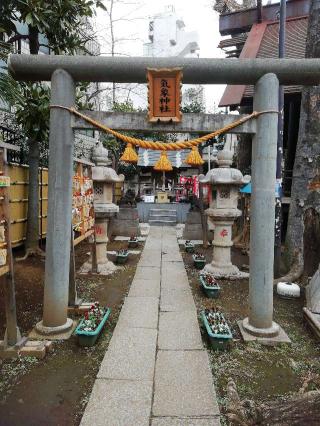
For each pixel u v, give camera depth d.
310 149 6.67
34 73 4.35
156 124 4.46
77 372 3.55
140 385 3.28
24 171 8.78
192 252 10.13
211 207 7.70
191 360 3.77
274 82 4.26
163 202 18.03
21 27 10.58
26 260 7.93
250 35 12.17
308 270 6.70
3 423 2.80
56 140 4.33
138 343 4.16
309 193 6.63
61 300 4.42
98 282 6.85
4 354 3.77
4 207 3.61
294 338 4.43
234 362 3.80
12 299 3.80
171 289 6.48
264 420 2.77
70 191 4.47
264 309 4.39
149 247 10.80
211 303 5.74
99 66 4.26
